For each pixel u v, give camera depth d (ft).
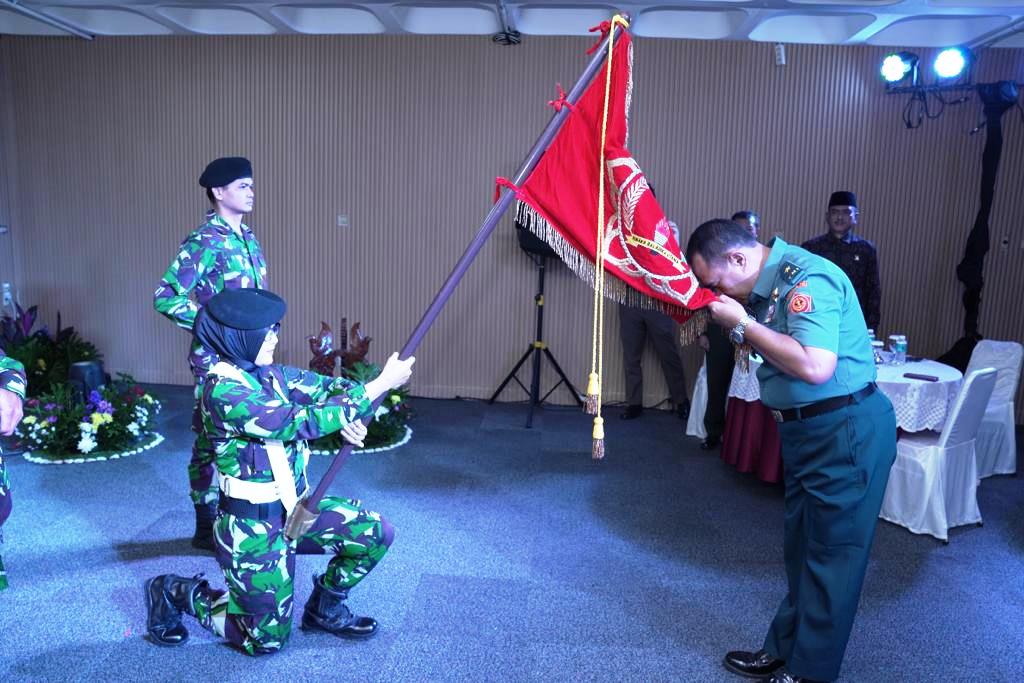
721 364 15.14
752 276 7.03
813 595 7.02
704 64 18.02
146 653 7.87
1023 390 18.37
